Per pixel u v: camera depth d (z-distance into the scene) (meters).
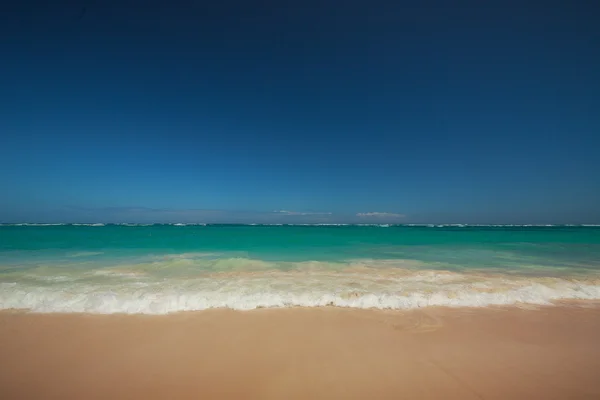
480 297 7.59
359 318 6.38
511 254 15.91
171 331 5.67
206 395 3.82
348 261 13.41
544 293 7.95
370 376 4.25
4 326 5.84
